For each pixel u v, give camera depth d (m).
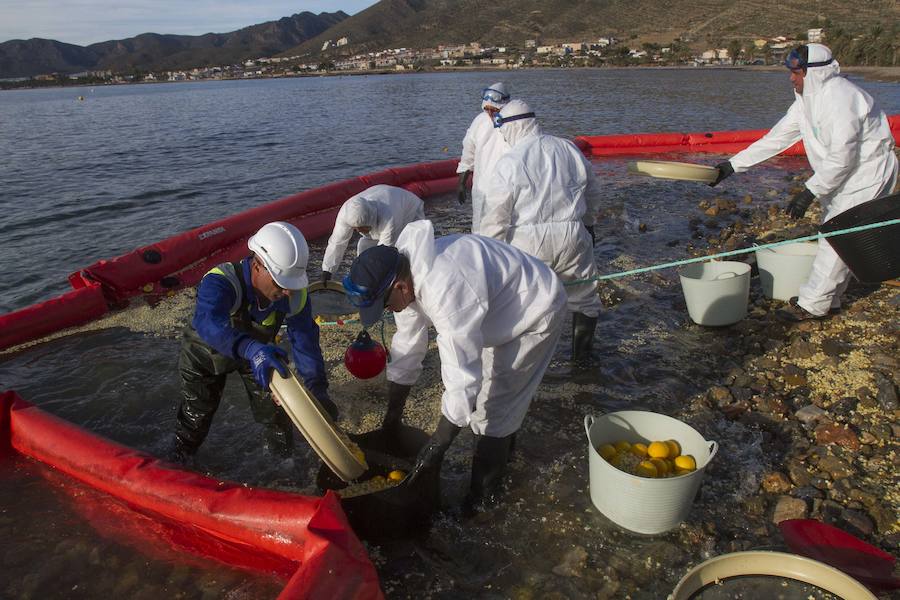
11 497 3.99
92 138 25.59
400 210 5.60
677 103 32.06
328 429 3.05
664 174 6.27
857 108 5.22
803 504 3.68
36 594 3.31
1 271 8.77
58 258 9.32
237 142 22.08
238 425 4.82
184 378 4.06
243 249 8.65
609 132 21.75
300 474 4.27
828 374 5.11
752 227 9.27
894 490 3.83
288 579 3.32
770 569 2.89
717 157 15.13
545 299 3.48
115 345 6.13
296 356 4.01
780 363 5.38
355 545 3.04
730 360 5.53
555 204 4.87
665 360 5.55
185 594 3.28
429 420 4.80
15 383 5.45
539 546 3.56
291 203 9.83
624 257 8.20
